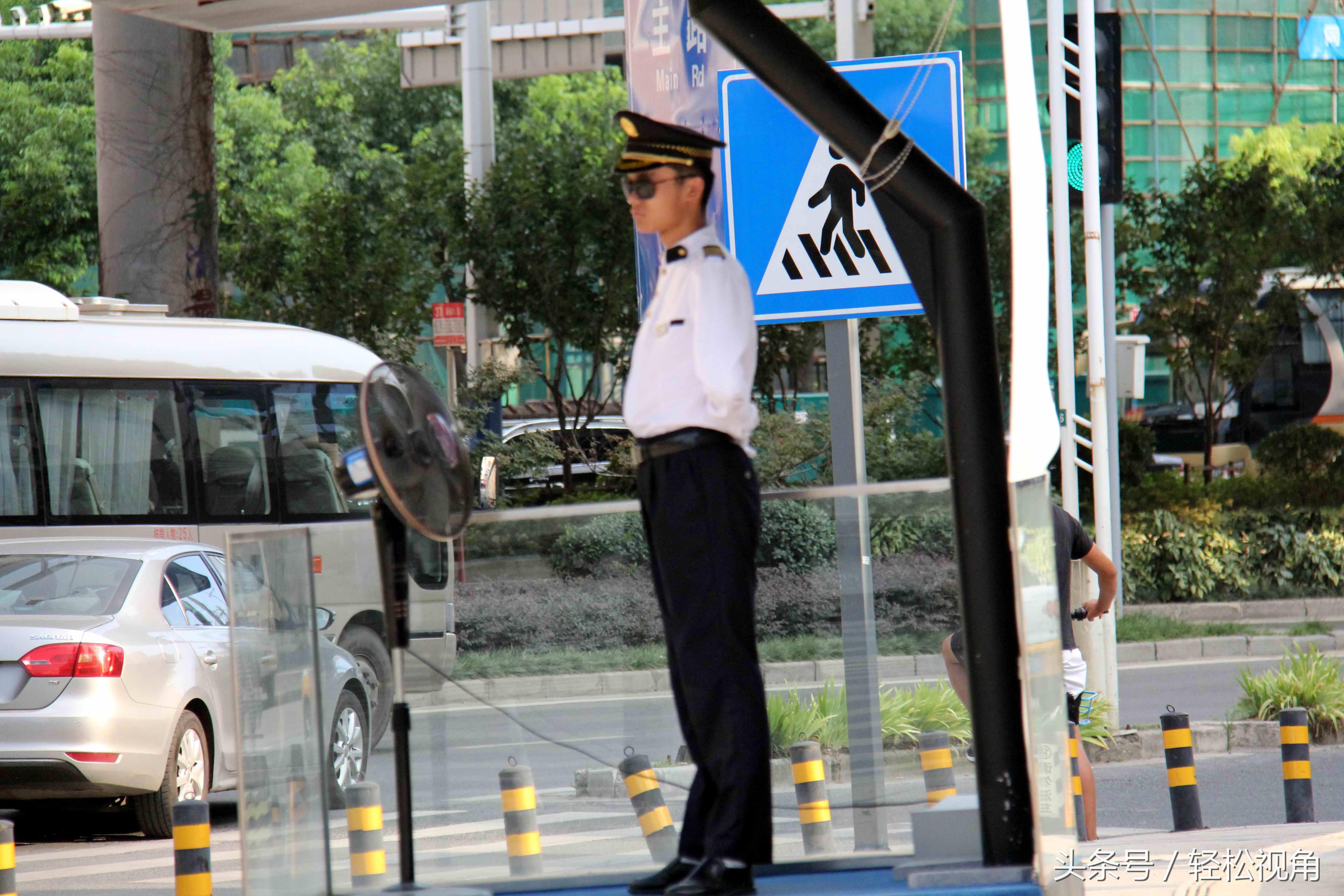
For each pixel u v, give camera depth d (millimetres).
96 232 86688
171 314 42531
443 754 12102
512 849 12055
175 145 42438
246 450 36938
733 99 17625
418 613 12141
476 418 56562
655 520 10422
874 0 38031
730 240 17672
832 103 10406
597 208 58781
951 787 11617
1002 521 10258
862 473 17797
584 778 12133
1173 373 68125
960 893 9906
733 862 10297
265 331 38312
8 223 85062
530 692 12195
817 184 17516
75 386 34969
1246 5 88562
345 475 11664
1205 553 55219
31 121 85312
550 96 104250
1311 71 89688
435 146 100812
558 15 63031
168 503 35625
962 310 10297
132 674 24312
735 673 10281
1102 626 32062
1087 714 29172
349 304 58219
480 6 60562
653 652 12312
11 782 23500
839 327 17734
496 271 59438
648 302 18266
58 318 35469
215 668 26312
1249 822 24906
